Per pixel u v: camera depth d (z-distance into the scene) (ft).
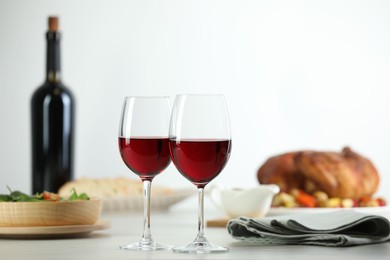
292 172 9.11
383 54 16.46
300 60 16.53
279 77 16.57
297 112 16.58
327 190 9.01
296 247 5.51
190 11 16.43
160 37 16.40
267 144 16.61
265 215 7.98
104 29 16.31
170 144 5.32
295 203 8.43
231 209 7.78
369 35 16.47
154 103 5.58
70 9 16.25
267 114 16.57
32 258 5.03
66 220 6.53
